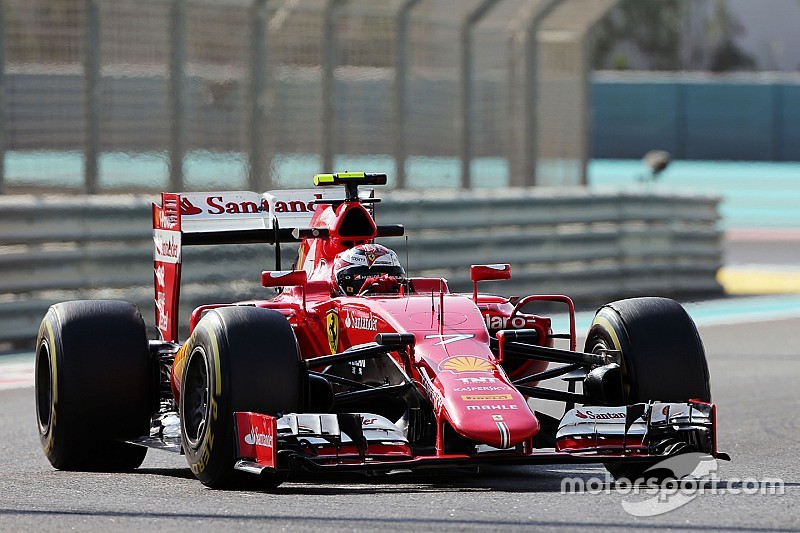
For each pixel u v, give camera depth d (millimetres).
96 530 19734
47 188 50031
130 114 51969
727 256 83625
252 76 55125
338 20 58156
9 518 20891
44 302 46750
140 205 48781
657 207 62125
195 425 23641
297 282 25344
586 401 25031
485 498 21922
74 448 26422
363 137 59156
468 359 22938
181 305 48625
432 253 55156
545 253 58375
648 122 158625
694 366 24156
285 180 56594
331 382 24031
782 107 155625
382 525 19531
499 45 64625
